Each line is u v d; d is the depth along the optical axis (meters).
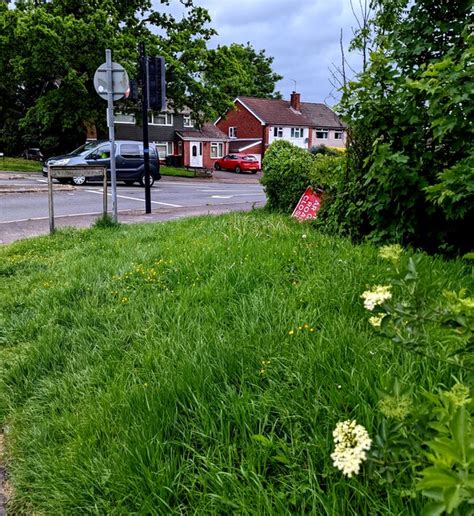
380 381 2.06
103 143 20.39
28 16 23.12
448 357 1.95
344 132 6.23
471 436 1.05
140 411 2.37
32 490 2.19
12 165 27.28
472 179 3.89
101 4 25.20
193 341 3.02
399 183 4.97
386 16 5.78
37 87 32.38
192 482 1.94
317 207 7.52
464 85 4.21
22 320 4.03
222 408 2.27
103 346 3.30
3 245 7.49
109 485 2.03
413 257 1.86
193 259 4.80
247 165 41.09
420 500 1.53
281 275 4.22
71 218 10.70
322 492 1.74
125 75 8.45
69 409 2.68
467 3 5.12
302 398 2.25
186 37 28.34
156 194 17.42
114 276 4.73
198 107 29.16
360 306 3.27
